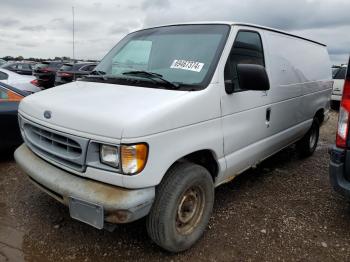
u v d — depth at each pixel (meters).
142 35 4.07
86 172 2.62
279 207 4.03
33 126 3.12
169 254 3.07
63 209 3.79
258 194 4.38
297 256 3.10
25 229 3.38
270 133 4.25
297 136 5.28
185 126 2.81
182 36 3.66
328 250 3.21
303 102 5.18
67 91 3.28
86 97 2.97
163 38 3.77
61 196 2.76
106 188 2.56
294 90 4.78
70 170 2.75
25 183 4.45
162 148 2.61
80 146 2.61
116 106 2.67
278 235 3.43
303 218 3.79
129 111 2.56
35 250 3.06
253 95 3.70
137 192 2.53
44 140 3.02
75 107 2.75
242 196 4.30
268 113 4.11
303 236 3.43
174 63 3.38
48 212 3.72
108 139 2.46
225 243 3.26
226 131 3.33
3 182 4.47
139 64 3.64
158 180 2.62
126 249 3.12
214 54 3.30
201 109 2.96
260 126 3.95
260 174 5.15
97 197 2.51
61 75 13.63
